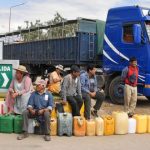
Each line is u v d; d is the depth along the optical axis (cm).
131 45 1560
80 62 1844
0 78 1157
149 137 1028
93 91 1229
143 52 1523
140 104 1647
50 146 899
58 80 1288
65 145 913
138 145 936
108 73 1658
